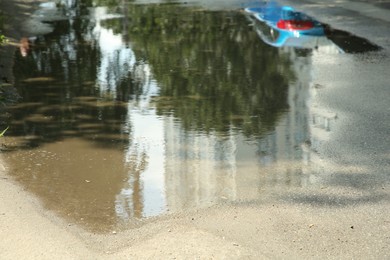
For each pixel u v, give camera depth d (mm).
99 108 7477
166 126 6762
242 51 10875
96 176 5387
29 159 5797
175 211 4668
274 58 10234
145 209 4711
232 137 6375
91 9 17188
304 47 11156
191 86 8484
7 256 3969
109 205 4793
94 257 3959
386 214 4590
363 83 8453
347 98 7711
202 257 3941
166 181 5254
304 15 14938
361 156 5773
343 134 6387
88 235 4281
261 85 8461
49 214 4625
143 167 5590
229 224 4441
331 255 3980
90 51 11133
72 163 5695
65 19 15234
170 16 15430
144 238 4230
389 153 5832
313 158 5742
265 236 4254
